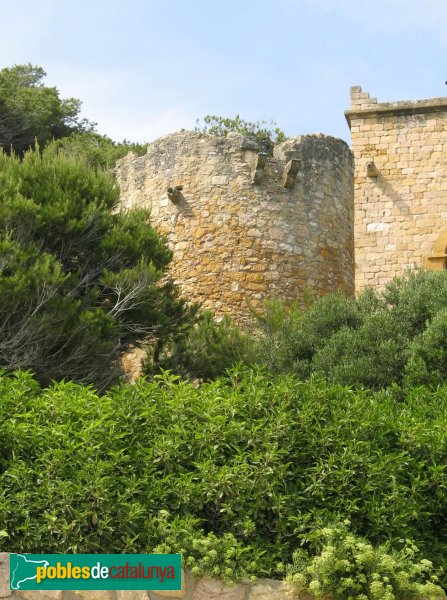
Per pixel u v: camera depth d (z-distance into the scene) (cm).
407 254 2634
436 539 1202
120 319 2011
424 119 2703
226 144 2675
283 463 1221
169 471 1202
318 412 1274
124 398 1269
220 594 1107
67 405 1233
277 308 2267
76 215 2027
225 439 1226
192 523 1152
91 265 2050
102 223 2073
